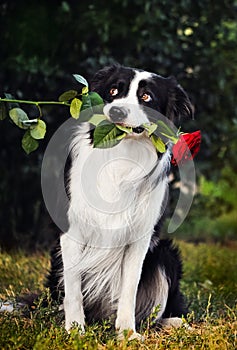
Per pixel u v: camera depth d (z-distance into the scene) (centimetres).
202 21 890
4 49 778
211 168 1005
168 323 571
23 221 875
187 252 905
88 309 552
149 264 563
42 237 852
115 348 443
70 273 514
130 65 827
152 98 518
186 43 890
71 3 796
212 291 661
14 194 862
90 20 768
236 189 1227
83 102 458
